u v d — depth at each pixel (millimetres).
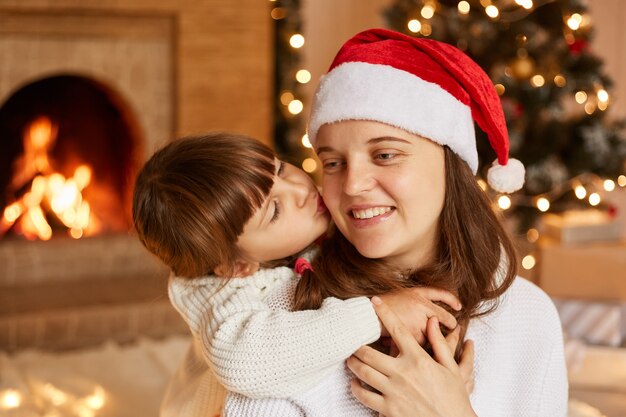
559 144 3670
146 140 3691
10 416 2207
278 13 3961
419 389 1188
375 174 1225
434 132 1226
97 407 2330
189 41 3656
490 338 1358
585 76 3590
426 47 1245
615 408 2348
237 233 1363
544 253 3092
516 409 1364
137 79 3639
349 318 1206
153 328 3326
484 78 1338
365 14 4586
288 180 1424
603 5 4527
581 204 3701
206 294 1391
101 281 3625
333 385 1247
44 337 3172
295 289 1352
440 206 1285
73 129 3891
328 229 1483
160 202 1378
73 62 3518
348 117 1213
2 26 3369
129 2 3504
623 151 3646
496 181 1435
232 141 1394
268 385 1182
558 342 1423
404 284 1340
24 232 3689
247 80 3793
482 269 1327
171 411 1520
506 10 3656
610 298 3002
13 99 3773
